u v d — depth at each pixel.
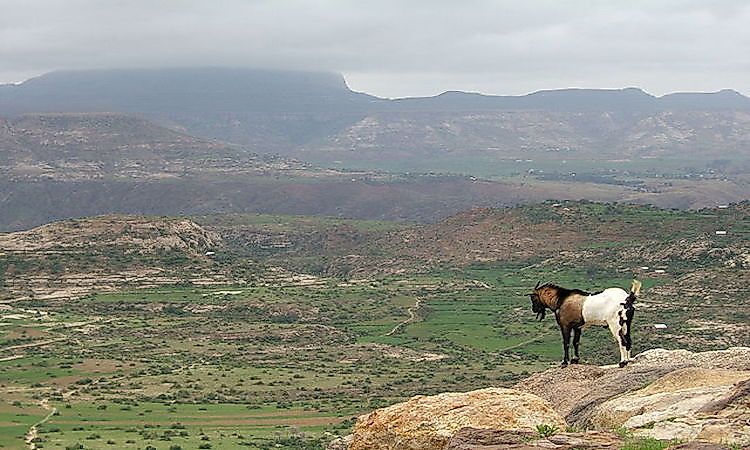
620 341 28.36
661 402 22.91
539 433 18.42
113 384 90.38
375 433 21.22
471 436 18.48
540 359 102.44
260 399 83.56
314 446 61.56
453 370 97.06
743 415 19.75
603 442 17.56
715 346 92.88
